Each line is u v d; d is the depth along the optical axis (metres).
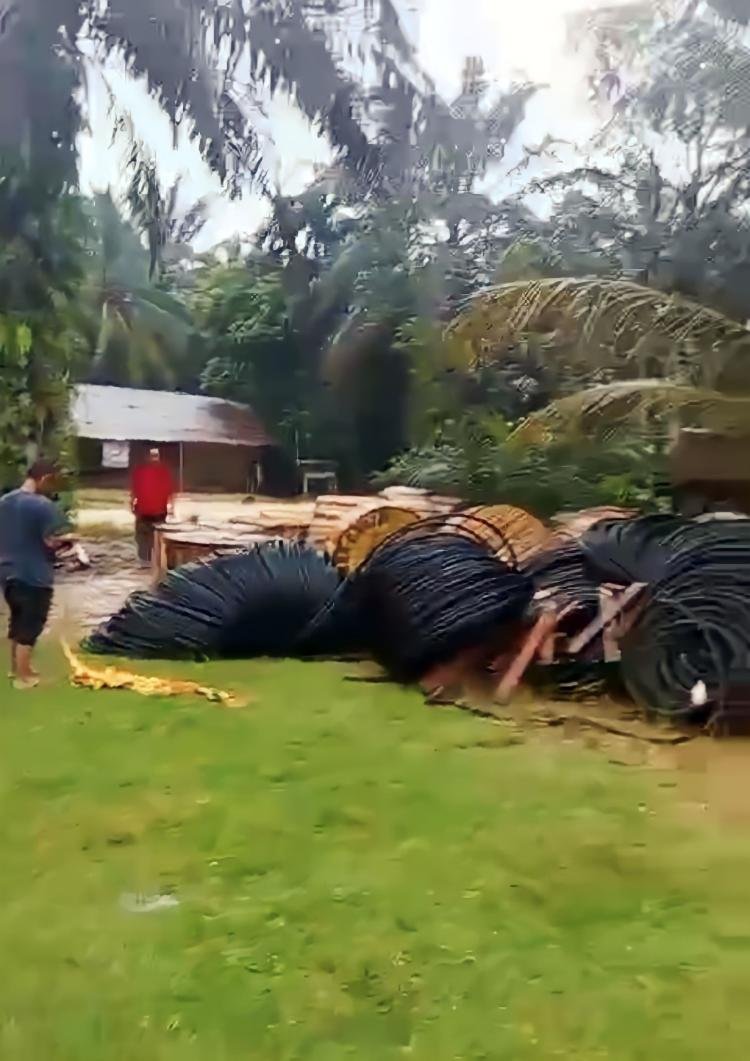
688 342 13.13
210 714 8.72
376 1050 3.94
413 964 4.55
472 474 18.33
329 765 7.33
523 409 19.47
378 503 14.45
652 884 5.39
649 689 8.75
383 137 19.34
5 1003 4.25
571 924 4.93
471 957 4.61
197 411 33.12
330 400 29.31
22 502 9.63
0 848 5.83
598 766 7.44
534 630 9.47
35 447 14.37
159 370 35.06
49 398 14.48
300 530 14.79
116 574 17.05
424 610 9.68
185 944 4.72
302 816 6.29
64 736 8.02
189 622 11.16
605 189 18.97
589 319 13.04
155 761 7.40
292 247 28.56
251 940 4.75
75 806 6.47
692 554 8.89
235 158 15.84
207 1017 4.15
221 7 15.57
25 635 9.70
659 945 4.73
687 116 17.30
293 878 5.42
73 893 5.25
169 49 14.94
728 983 4.41
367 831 6.08
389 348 25.72
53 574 9.91
